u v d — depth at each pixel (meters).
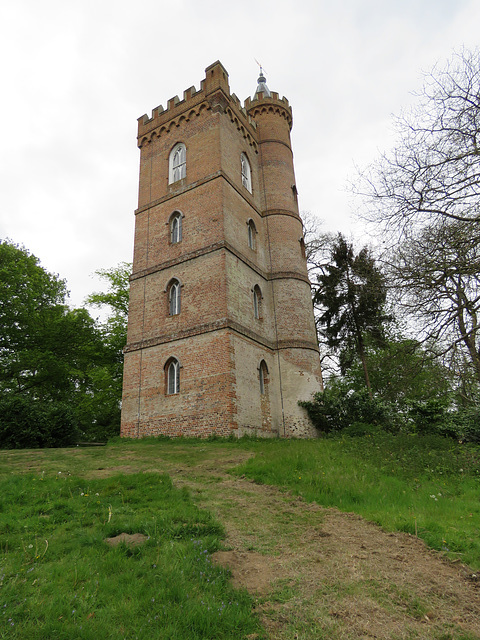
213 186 21.78
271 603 4.42
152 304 21.44
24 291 26.38
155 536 5.84
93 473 10.50
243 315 20.47
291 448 13.47
